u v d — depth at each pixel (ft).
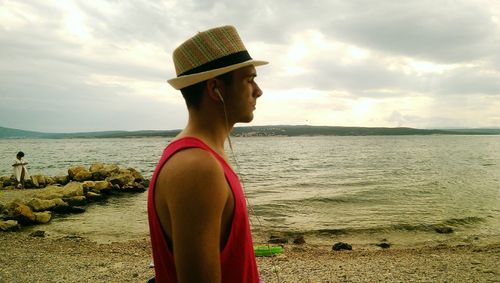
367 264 32.17
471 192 86.43
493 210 62.69
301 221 55.36
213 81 4.52
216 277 3.58
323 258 34.81
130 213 61.52
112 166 104.99
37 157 270.05
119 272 29.86
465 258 33.81
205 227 3.56
